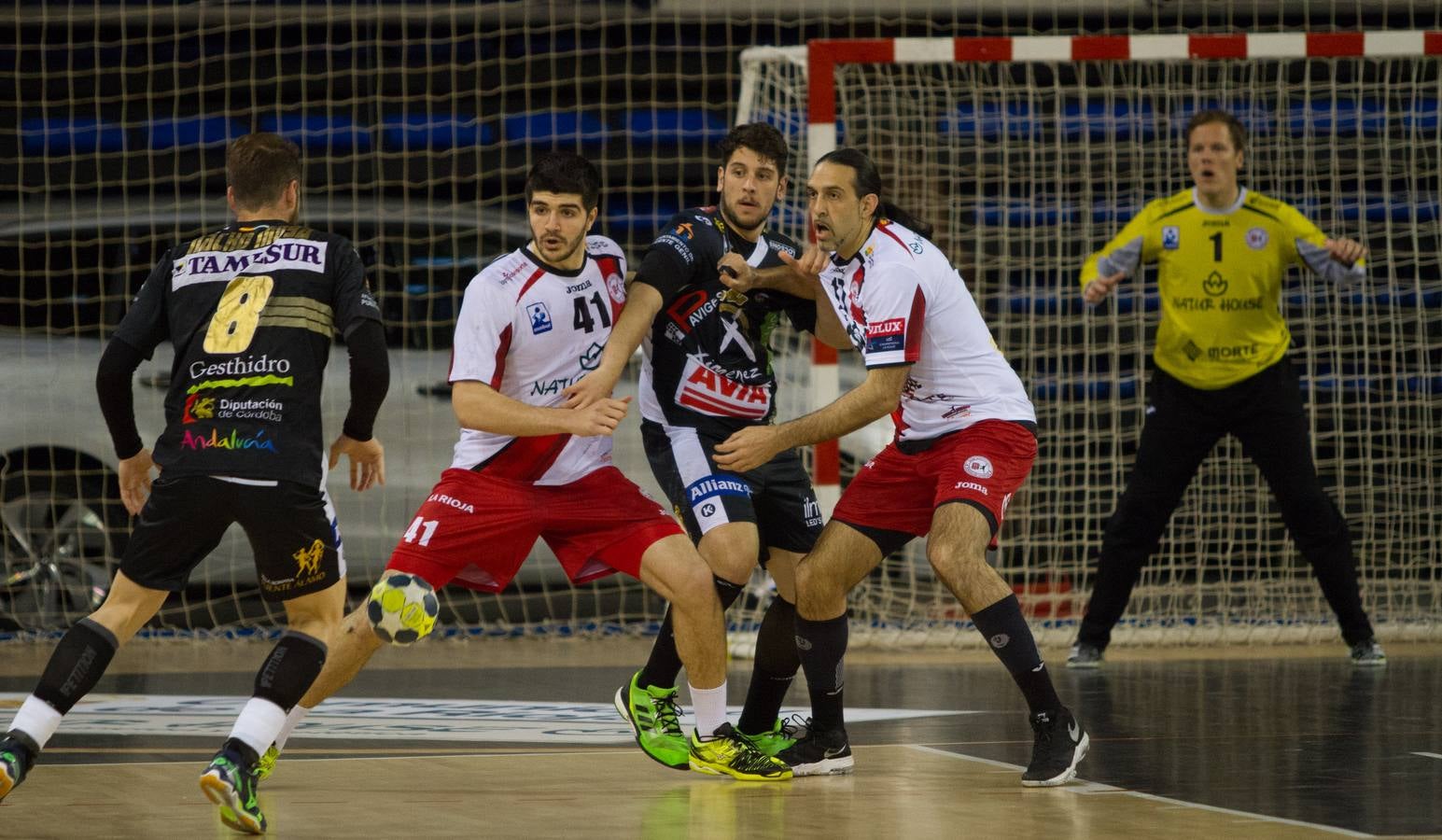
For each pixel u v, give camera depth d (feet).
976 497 54.60
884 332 54.49
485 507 54.34
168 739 64.28
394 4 124.36
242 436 47.83
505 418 52.21
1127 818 47.62
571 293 54.65
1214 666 88.89
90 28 121.90
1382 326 112.57
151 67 119.03
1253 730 66.08
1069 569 107.96
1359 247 85.10
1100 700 75.20
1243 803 50.16
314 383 48.83
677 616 54.60
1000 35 126.52
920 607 101.76
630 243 121.70
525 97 125.90
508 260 54.54
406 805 49.93
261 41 125.08
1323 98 119.24
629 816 48.06
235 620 108.17
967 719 70.28
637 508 55.72
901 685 81.56
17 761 46.78
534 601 112.27
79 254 107.65
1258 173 118.93
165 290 49.85
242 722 46.39
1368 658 89.10
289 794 51.83
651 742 57.16
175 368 49.21
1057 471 109.81
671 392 60.85
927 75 118.83
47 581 100.58
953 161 113.60
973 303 57.00
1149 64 120.67
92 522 101.40
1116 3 124.06
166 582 49.03
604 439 56.03
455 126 124.57
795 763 56.24
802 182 105.91
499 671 87.40
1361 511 109.60
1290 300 115.44
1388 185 115.55
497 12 125.80
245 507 47.67
